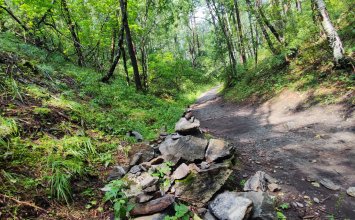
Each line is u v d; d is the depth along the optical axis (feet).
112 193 12.62
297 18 53.11
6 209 11.03
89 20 59.88
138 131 25.77
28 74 27.09
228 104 59.67
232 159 19.12
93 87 37.27
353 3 48.08
